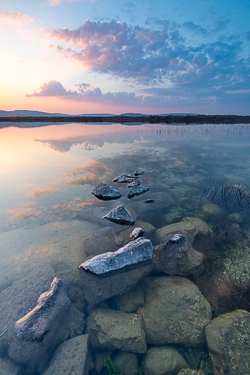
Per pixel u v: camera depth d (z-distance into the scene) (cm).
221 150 1366
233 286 356
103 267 359
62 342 287
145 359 275
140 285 367
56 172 916
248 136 2006
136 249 392
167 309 317
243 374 239
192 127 2975
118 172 931
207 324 298
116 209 564
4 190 719
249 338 267
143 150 1376
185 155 1235
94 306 334
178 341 290
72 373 244
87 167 995
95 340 290
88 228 521
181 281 361
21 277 373
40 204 629
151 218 573
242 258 415
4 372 248
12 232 496
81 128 2970
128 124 3791
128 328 296
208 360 271
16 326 279
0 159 1113
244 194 665
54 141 1708
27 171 921
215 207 600
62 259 417
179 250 384
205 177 862
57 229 513
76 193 709
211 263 409
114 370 264
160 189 750
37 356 258
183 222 515
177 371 261
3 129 2788
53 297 314
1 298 327
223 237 477
